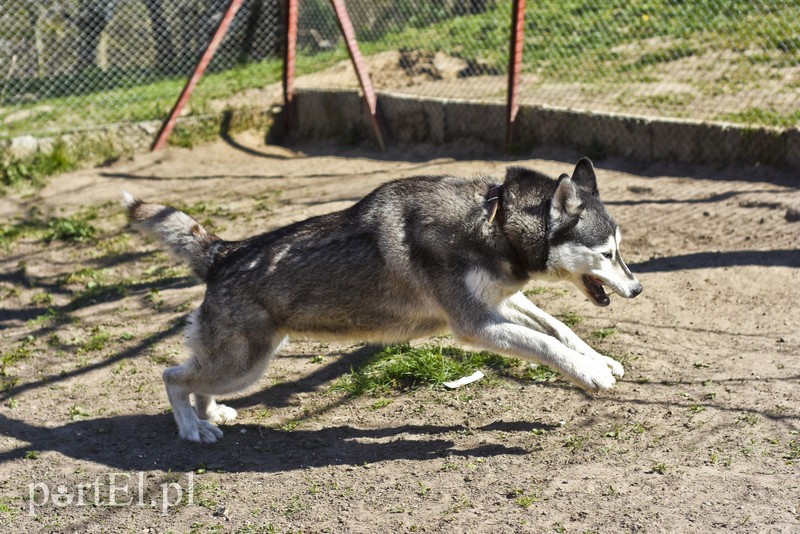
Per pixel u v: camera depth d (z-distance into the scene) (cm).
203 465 447
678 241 677
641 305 586
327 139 1136
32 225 870
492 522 363
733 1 1041
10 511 413
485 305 440
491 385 510
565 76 1043
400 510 382
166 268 752
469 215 439
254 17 1234
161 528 389
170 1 1227
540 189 445
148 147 1104
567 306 600
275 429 485
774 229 663
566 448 427
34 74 1174
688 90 928
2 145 1014
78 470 450
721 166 802
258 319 454
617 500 369
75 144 1059
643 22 1108
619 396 476
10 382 567
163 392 543
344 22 1032
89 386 558
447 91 1062
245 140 1152
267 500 405
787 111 820
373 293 451
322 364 566
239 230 808
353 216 458
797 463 385
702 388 472
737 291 586
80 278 742
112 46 1212
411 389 519
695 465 394
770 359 495
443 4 1186
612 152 883
